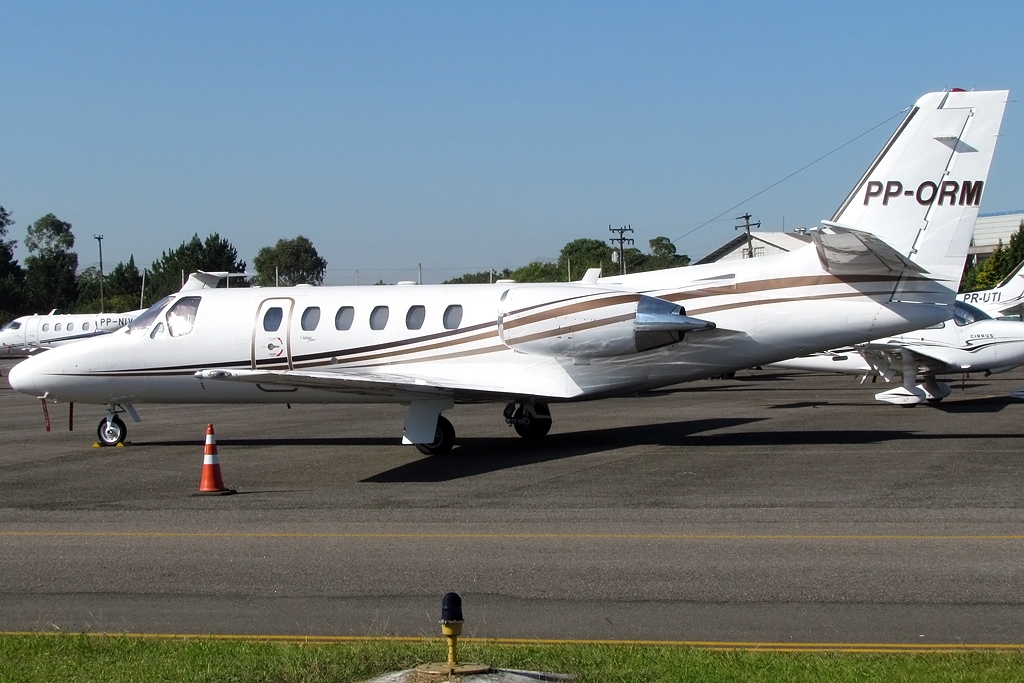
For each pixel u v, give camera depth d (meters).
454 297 17.16
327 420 22.84
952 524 9.97
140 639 6.70
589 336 15.90
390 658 5.98
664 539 9.54
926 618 6.96
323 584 8.20
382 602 7.66
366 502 11.91
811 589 7.74
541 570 8.48
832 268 15.54
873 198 15.80
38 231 129.38
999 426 18.33
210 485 12.73
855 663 5.83
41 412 27.28
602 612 7.27
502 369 16.58
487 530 10.14
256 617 7.33
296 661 5.97
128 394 18.31
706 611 7.23
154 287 104.12
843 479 12.71
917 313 15.32
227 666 5.93
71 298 100.94
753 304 15.86
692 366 16.06
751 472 13.44
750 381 34.69
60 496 12.73
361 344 17.23
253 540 9.90
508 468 14.41
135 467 15.38
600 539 9.60
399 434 19.45
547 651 6.16
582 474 13.66
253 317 17.80
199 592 8.03
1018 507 10.76
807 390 29.66
